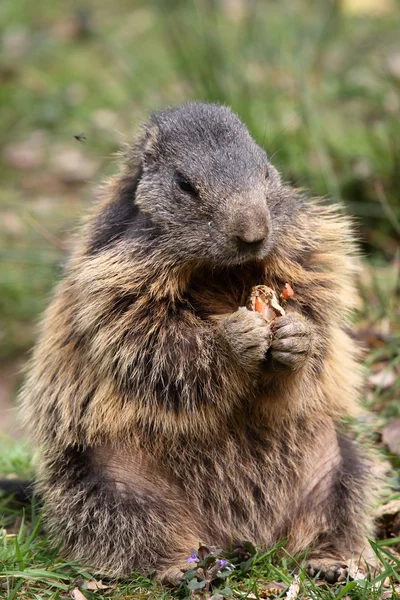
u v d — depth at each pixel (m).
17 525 9.34
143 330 8.41
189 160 8.44
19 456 10.68
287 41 20.16
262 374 8.15
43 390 9.20
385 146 15.86
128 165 9.25
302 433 8.79
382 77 16.86
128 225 8.74
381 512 9.30
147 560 8.35
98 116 20.17
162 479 8.53
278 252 8.61
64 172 19.56
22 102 22.09
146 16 24.66
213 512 8.62
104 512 8.46
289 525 8.70
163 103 17.47
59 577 8.02
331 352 8.91
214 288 8.73
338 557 8.58
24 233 17.38
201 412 8.32
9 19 25.41
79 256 9.08
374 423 10.33
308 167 15.29
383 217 14.69
